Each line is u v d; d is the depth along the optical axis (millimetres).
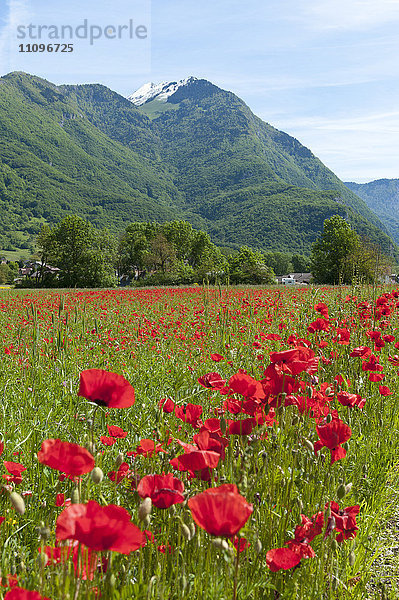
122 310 17391
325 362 4703
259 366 5734
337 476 3199
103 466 3143
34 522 2600
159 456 2527
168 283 85312
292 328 8125
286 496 2486
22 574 1844
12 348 7180
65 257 81875
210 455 1916
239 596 1988
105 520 1261
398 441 4594
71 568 1614
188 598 1878
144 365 6426
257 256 99188
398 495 3863
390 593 2541
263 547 2293
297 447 2787
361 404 3510
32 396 4477
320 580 2191
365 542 2865
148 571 1916
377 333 5719
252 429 2568
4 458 3301
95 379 1936
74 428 3625
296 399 2652
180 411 2730
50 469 3072
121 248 116625
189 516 1853
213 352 7473
